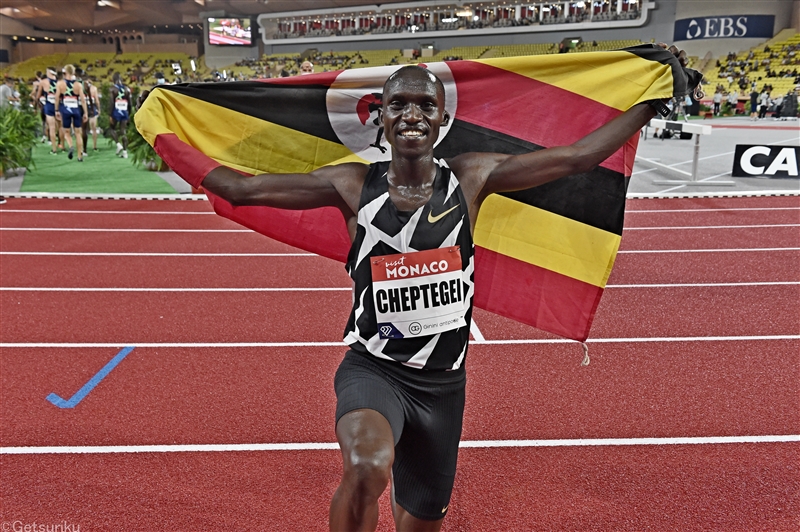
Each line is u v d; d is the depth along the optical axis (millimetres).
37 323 10867
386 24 94938
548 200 5445
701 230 18062
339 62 95500
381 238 3998
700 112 65312
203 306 11820
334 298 12383
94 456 6691
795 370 8930
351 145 5461
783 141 39344
